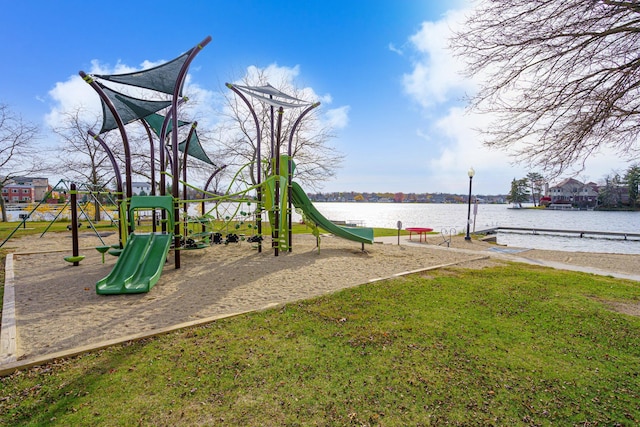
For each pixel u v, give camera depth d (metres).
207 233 11.50
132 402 2.68
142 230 18.23
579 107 4.86
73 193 8.52
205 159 13.99
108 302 5.55
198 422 2.45
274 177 10.06
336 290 6.13
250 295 5.99
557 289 6.32
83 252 10.80
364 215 58.41
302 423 2.45
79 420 2.46
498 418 2.53
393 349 3.64
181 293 6.11
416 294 5.83
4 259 9.41
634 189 68.00
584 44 4.58
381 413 2.57
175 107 7.64
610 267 10.04
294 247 12.38
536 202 91.00
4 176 26.59
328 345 3.73
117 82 8.05
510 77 5.27
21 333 4.19
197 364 3.29
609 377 3.13
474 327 4.30
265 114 22.77
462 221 42.22
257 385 2.93
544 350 3.67
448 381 3.02
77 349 3.55
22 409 2.59
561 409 2.65
